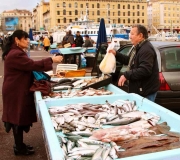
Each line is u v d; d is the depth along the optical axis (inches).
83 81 192.9
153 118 110.7
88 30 1593.3
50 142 80.3
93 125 107.5
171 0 5492.1
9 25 2800.2
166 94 210.5
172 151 73.6
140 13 4916.3
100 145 87.1
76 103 139.3
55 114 121.0
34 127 231.5
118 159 70.9
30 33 1370.6
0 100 320.2
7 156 174.4
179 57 225.0
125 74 153.2
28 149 177.5
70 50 512.1
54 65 665.6
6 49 155.9
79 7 4576.8
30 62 149.5
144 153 77.5
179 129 100.8
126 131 97.9
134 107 129.3
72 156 78.6
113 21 4744.1
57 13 4527.6
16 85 154.6
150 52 150.7
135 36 154.1
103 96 143.0
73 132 99.2
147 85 156.6
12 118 157.0
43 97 154.7
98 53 291.9
